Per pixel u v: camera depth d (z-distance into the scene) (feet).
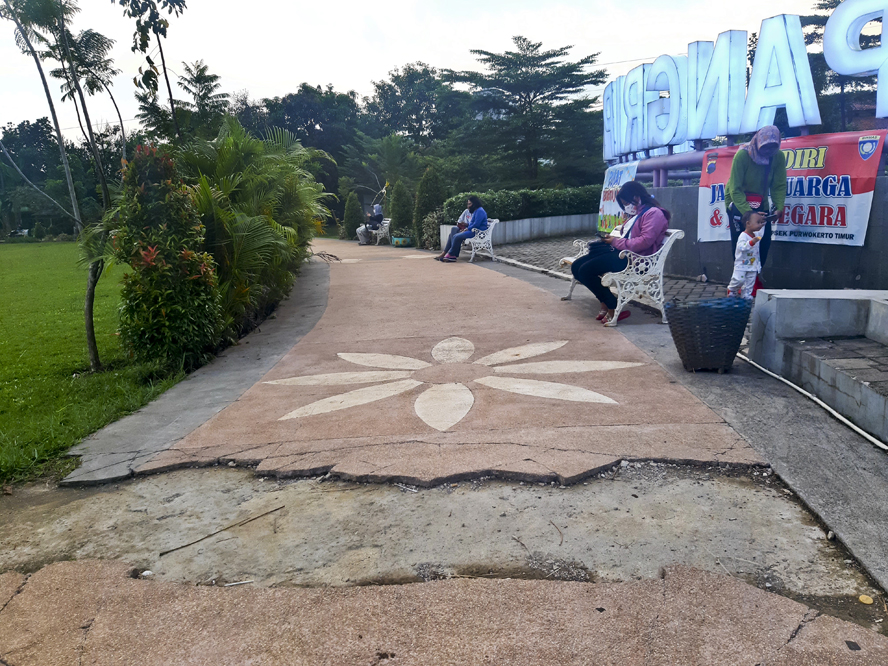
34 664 6.51
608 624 6.61
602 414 12.64
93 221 20.92
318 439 12.20
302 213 38.37
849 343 14.08
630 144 37.65
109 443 12.78
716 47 28.91
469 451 11.08
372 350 19.51
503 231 56.39
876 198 21.31
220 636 6.78
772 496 9.28
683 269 30.68
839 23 23.06
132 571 8.14
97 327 29.09
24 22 19.22
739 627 6.50
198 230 19.70
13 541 9.18
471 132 110.73
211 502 10.07
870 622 6.64
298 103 179.32
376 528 8.93
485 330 21.27
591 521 8.79
